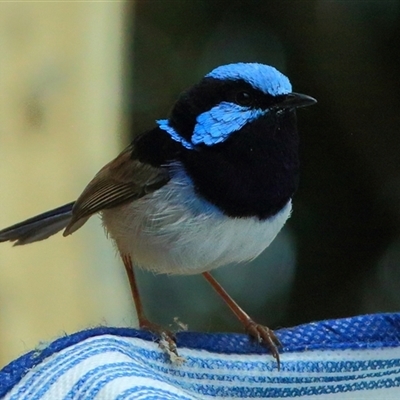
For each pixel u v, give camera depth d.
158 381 2.56
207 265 2.62
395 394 2.58
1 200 2.69
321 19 2.89
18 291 2.70
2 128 2.69
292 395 2.58
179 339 2.58
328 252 2.92
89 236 2.71
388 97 2.83
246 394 2.58
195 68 3.13
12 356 2.70
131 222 2.63
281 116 2.61
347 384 2.58
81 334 2.57
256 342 2.59
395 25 2.81
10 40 2.69
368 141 2.87
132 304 2.73
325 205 2.93
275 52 2.98
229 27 3.08
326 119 2.90
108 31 2.71
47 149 2.70
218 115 2.61
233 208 2.61
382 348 2.59
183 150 2.62
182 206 2.61
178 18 3.16
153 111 3.12
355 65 2.85
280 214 2.62
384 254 2.88
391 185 2.86
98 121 2.71
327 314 2.92
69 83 2.70
